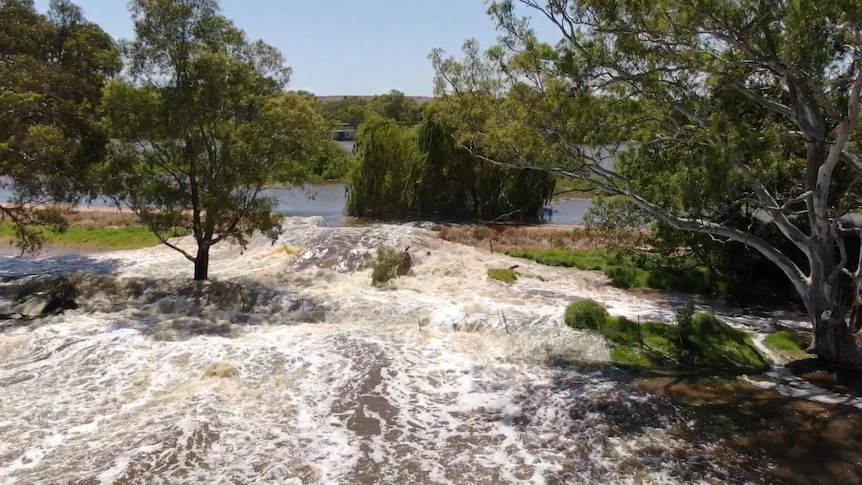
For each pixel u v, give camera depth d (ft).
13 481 31.37
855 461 34.65
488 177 132.77
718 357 49.98
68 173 74.38
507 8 49.26
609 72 49.08
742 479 32.94
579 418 39.81
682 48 48.70
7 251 102.12
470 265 78.38
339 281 74.02
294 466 33.40
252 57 69.15
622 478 33.04
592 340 52.39
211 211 65.98
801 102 46.26
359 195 137.18
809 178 47.98
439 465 33.99
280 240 92.12
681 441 36.96
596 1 44.60
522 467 33.96
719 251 74.79
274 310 63.16
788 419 39.60
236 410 39.81
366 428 37.99
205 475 32.27
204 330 54.75
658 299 70.33
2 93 65.05
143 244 106.42
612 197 78.95
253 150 65.36
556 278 75.92
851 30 41.96
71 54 82.12
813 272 49.01
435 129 130.31
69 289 67.46
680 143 57.98
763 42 45.60
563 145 51.34
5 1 77.15
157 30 62.95
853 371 47.26
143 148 66.03
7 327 56.29
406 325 57.62
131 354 48.85
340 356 49.21
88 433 36.68
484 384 44.86
